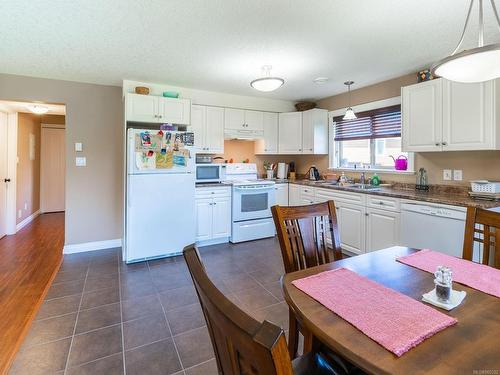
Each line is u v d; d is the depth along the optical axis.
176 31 2.29
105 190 3.85
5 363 1.66
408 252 1.47
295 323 1.43
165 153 3.38
